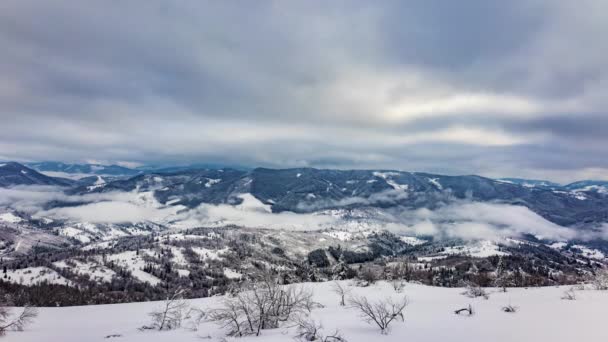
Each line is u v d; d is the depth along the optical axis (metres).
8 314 25.31
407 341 12.91
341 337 13.95
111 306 34.44
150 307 31.75
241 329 16.81
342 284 46.72
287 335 15.01
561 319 16.11
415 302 27.77
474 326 15.32
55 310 33.22
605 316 16.50
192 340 15.16
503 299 28.17
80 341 16.73
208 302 28.81
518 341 12.06
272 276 19.48
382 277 62.53
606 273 36.03
